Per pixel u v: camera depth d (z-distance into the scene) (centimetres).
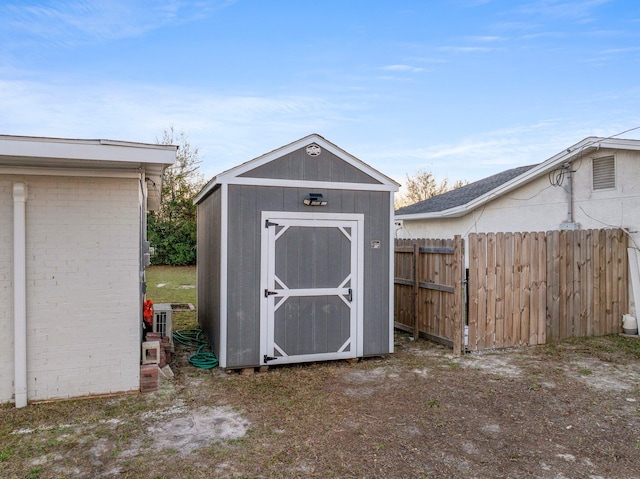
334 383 510
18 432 376
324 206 579
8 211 429
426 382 514
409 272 759
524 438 374
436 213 1145
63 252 445
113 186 458
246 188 547
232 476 310
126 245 464
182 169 2314
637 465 330
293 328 568
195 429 386
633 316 756
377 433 380
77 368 453
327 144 579
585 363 590
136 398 458
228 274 541
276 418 411
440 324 685
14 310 427
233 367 543
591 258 739
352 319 593
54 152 389
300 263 570
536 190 935
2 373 432
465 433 382
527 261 679
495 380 521
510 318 666
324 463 329
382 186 606
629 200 762
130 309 467
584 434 382
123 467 321
